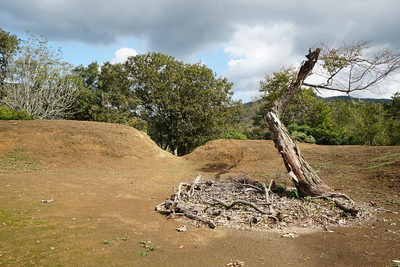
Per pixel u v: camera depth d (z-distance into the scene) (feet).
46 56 87.97
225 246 14.79
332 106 87.25
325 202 22.88
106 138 52.70
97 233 16.39
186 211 20.99
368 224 18.38
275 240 15.76
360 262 12.43
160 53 92.07
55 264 11.85
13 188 27.89
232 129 93.30
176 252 13.85
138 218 20.18
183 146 99.91
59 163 43.50
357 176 32.73
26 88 82.07
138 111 88.33
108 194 27.94
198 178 31.55
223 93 91.71
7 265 11.41
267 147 54.39
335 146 49.83
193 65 88.17
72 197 25.79
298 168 25.55
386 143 72.84
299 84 29.04
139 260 12.73
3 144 46.75
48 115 89.92
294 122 66.95
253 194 26.63
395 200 23.70
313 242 15.31
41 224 17.51
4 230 15.90
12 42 86.22
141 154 52.03
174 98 84.28
